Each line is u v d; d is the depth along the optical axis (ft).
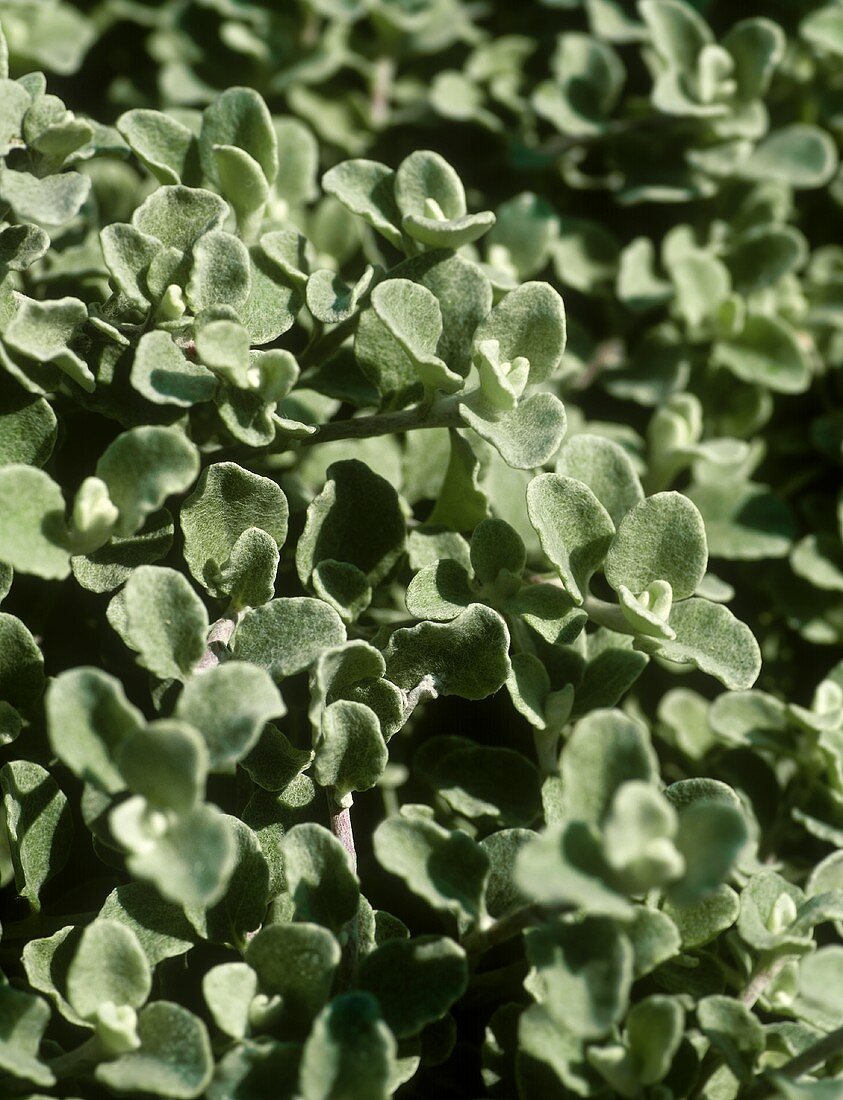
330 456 1.87
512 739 1.85
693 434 2.02
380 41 2.28
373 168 1.82
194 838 1.50
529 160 2.18
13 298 1.72
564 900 1.52
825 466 2.15
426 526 1.80
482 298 1.75
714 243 2.19
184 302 1.72
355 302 1.73
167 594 1.60
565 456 1.76
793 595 2.05
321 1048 1.52
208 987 1.56
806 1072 1.60
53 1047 1.58
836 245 2.31
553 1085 1.62
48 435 1.70
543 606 1.74
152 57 2.35
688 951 1.70
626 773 1.53
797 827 1.91
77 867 1.74
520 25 2.37
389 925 1.67
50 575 1.61
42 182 1.68
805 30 2.20
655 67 2.26
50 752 1.72
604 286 2.15
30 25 2.20
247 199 1.78
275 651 1.65
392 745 1.85
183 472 1.60
